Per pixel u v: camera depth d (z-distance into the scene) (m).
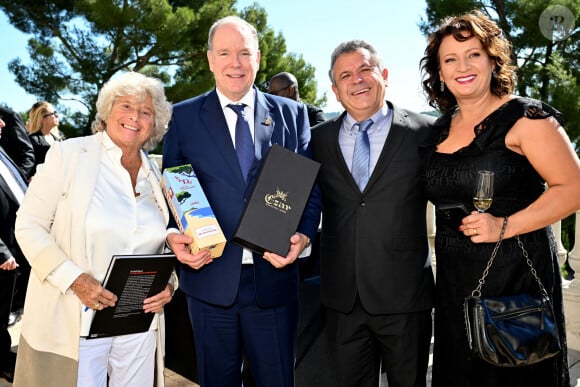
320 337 2.87
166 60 15.90
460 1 12.70
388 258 2.24
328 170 2.35
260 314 2.28
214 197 2.21
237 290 2.20
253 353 2.29
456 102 2.28
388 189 2.24
